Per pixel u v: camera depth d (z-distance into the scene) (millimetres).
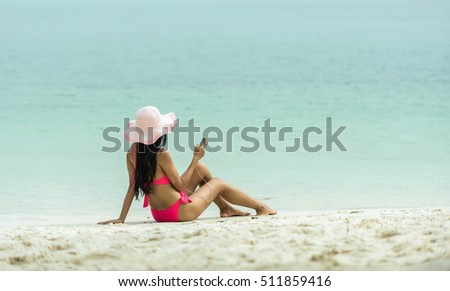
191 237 8422
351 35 47719
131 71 33969
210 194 10539
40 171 15625
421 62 35531
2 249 8148
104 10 71438
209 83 30531
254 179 14719
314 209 12023
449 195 13203
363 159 16719
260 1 85438
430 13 64000
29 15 65312
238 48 42062
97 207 12422
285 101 26031
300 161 16578
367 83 29969
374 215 10078
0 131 20625
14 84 30062
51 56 38688
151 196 10312
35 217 11508
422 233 8141
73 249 8148
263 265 7434
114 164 16516
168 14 66562
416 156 17000
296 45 43219
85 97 27234
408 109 23891
